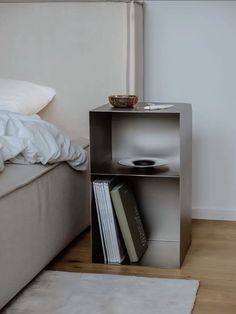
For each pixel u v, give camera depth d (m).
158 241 2.15
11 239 1.56
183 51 2.32
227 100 2.32
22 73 2.35
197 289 1.70
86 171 2.15
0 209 1.50
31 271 1.69
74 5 2.26
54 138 1.88
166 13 2.32
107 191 1.92
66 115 2.34
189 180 2.06
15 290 1.60
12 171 1.70
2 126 1.76
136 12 2.23
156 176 1.89
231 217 2.38
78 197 2.08
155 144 2.15
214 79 2.31
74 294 1.67
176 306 1.58
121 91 2.27
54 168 1.86
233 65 2.29
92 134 1.93
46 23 2.29
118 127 2.17
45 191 1.78
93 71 2.29
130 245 1.93
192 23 2.30
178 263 1.91
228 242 2.12
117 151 2.19
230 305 1.60
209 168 2.37
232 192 2.37
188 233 2.05
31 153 1.76
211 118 2.34
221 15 2.27
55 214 1.86
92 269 1.88
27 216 1.66
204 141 2.36
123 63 2.25
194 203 2.40
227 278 1.79
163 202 2.14
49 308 1.58
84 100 2.31
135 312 1.55
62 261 1.95
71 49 2.29
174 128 2.12
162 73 2.36
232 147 2.34
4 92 2.14
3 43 2.34
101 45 2.26
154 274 1.83
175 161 2.13
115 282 1.75
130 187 2.10
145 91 2.39
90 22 2.26
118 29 2.23
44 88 2.31
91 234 1.94
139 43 2.29
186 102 2.35
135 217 2.03
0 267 1.50
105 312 1.55
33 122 1.87
